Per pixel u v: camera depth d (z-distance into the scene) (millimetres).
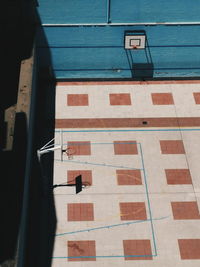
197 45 36031
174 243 28422
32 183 31250
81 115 36000
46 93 37656
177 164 32781
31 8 32625
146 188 31266
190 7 32812
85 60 37125
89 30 34281
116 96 37531
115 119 35781
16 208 23250
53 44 35406
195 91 38094
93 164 32594
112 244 28266
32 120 32656
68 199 30500
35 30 33625
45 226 29125
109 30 34406
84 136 34469
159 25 34125
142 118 35906
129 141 34219
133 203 30375
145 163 32781
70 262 27438
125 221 29422
